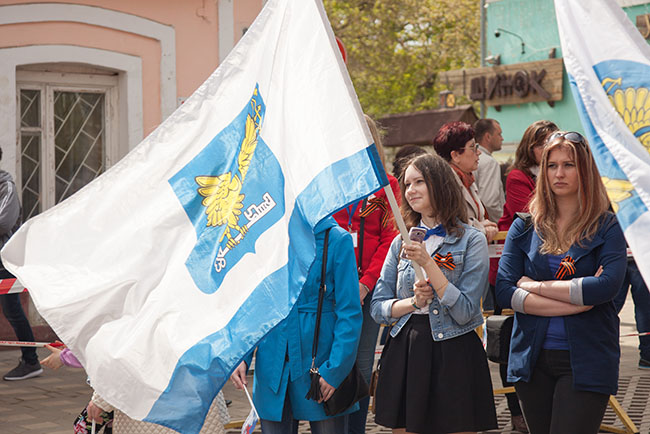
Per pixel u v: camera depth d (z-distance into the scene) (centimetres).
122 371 350
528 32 1883
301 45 373
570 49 344
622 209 314
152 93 1040
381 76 3216
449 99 2303
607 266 393
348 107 360
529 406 413
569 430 392
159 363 350
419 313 434
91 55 995
